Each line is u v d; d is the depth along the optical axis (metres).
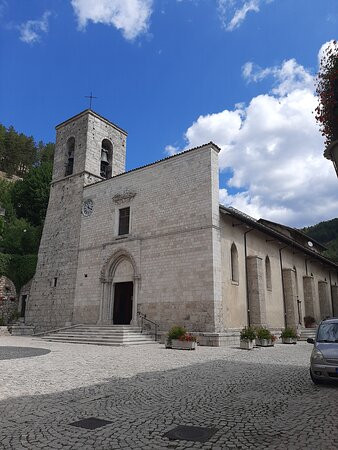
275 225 36.41
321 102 5.58
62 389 8.11
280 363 12.69
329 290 41.34
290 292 29.66
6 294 31.83
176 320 21.20
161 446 4.68
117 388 8.27
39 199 44.88
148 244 23.92
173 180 24.00
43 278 29.75
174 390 8.10
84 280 26.97
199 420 5.82
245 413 6.23
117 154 33.47
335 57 5.51
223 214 23.06
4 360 12.67
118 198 26.66
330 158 4.55
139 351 16.39
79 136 32.03
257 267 24.41
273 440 4.88
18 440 4.89
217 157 23.41
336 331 9.61
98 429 5.35
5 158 80.94
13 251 34.53
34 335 25.98
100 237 27.11
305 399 7.24
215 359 13.66
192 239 21.94
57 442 4.82
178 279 21.81
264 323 23.97
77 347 18.28
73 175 30.97
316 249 44.78
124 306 25.84
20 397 7.34
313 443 4.73
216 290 20.45
